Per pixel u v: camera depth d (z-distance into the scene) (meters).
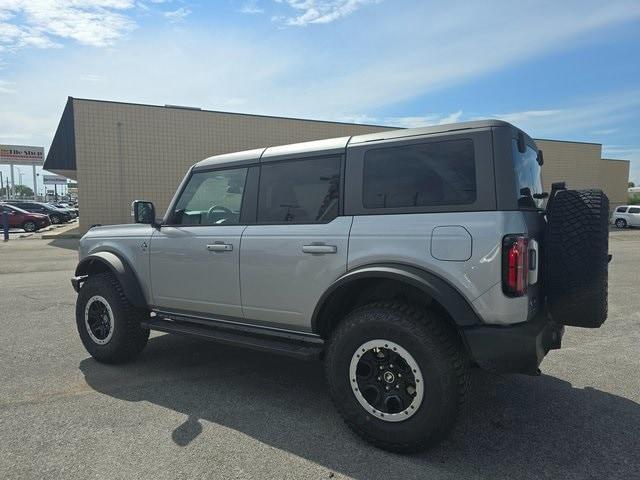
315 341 3.63
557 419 3.55
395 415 3.02
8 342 5.57
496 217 2.85
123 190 21.92
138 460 2.97
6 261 13.43
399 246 3.11
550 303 3.13
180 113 22.64
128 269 4.68
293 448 3.13
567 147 33.22
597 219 3.02
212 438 3.26
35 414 3.63
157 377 4.45
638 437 3.28
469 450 3.10
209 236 4.10
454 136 3.08
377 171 3.35
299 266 3.55
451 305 2.89
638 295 8.33
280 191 3.82
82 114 21.16
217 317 4.19
